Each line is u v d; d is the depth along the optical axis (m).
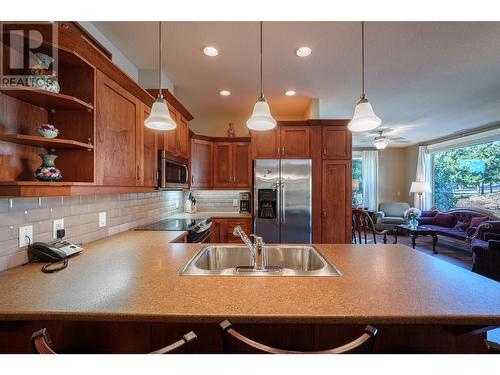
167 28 1.88
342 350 0.64
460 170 5.61
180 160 2.75
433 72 2.63
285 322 0.80
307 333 0.99
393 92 3.18
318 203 3.28
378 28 1.87
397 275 1.14
